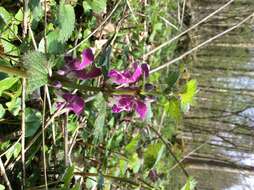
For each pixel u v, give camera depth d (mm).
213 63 831
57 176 274
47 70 189
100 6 315
